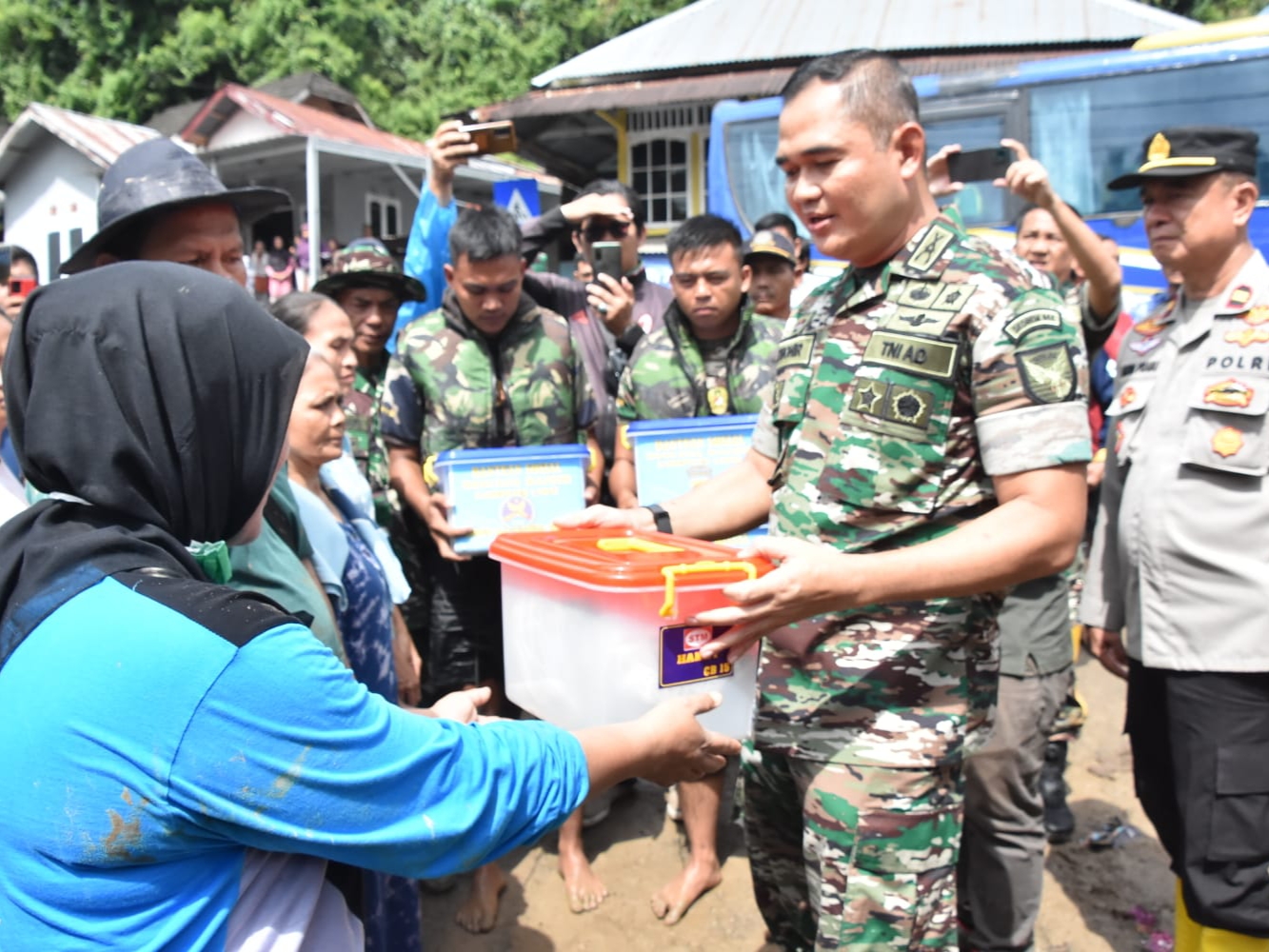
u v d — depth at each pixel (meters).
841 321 1.74
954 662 1.63
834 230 1.65
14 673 0.88
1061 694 2.34
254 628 0.87
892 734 1.60
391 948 2.05
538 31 23.66
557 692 1.42
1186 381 2.17
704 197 10.69
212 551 1.05
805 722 1.67
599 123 11.73
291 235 17.28
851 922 1.62
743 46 10.68
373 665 2.07
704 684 1.36
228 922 0.91
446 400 2.86
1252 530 2.03
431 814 0.93
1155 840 3.02
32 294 0.98
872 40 9.98
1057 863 2.93
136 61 22.23
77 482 0.93
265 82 18.62
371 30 24.52
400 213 15.84
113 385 0.94
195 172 1.79
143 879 0.86
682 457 2.55
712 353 3.05
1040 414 1.49
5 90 23.09
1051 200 2.60
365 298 3.28
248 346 1.00
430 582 3.09
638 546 1.50
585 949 2.55
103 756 0.83
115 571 0.89
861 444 1.64
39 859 0.85
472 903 2.67
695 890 2.71
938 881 1.64
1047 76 6.12
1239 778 2.03
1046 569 1.50
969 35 9.69
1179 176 2.11
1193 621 2.08
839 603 1.39
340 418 2.04
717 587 1.34
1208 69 5.78
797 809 1.92
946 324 1.58
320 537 1.98
